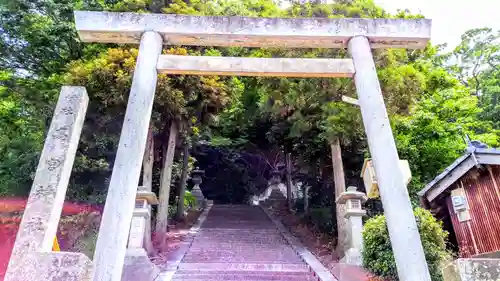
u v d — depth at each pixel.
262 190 25.81
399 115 9.96
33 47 11.70
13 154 11.12
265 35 5.60
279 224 14.36
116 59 9.88
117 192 4.47
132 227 7.42
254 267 8.04
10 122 11.81
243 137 18.86
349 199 7.88
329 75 5.61
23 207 10.05
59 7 12.06
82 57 11.59
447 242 8.03
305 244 10.83
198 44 5.84
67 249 9.30
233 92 12.84
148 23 5.59
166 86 10.03
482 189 7.49
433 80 11.33
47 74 12.11
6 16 11.71
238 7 13.13
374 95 5.22
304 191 16.14
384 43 5.81
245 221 15.23
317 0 10.73
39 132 11.62
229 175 25.70
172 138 11.57
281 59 5.62
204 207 19.20
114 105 10.10
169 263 8.14
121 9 12.16
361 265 6.88
